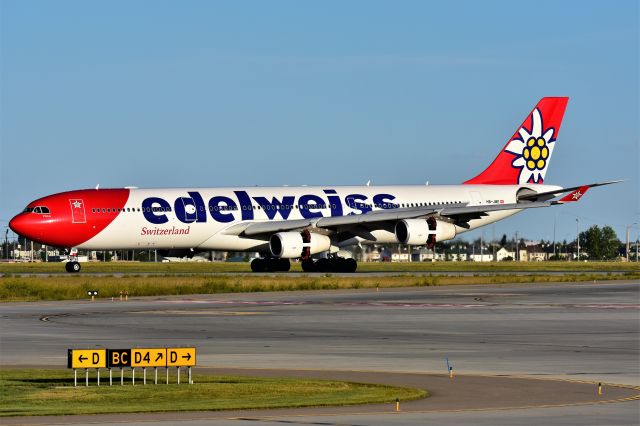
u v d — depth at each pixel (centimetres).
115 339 8519
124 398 5325
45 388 5659
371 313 11150
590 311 11388
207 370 6500
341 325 9806
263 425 4578
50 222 17625
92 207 17888
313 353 7475
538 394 5447
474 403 5159
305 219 19162
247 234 18762
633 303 12600
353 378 6084
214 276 17562
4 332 9069
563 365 6731
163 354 5759
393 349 7750
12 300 13362
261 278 16762
